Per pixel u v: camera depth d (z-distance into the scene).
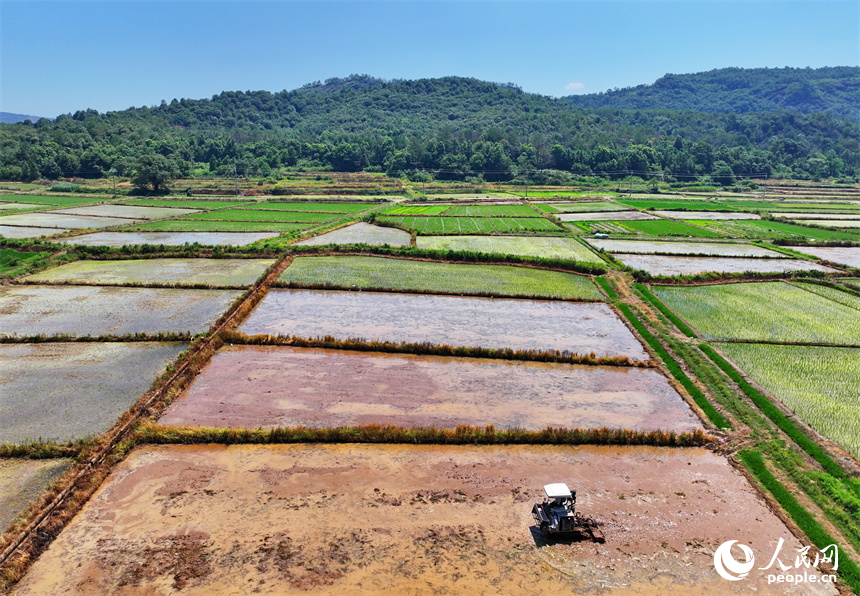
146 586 18.05
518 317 45.47
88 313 43.56
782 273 59.50
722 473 25.25
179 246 65.19
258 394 31.30
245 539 20.27
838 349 38.78
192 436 26.41
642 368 36.22
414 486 23.66
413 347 37.59
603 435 27.28
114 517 21.30
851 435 27.44
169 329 40.25
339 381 33.12
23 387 31.03
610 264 64.00
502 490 23.61
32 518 20.59
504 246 74.69
